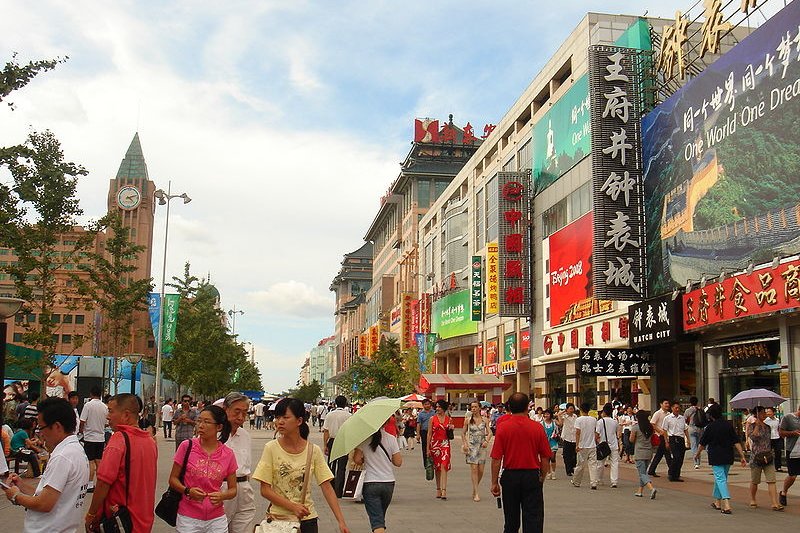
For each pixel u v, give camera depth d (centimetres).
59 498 590
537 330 4941
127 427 673
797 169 2394
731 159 2744
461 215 7038
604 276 3378
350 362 13575
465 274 6888
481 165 6619
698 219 2950
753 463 1515
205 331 5684
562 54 4606
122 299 3769
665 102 3241
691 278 2989
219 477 701
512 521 944
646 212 3391
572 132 4322
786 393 2433
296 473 675
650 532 1219
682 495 1756
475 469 1636
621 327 3638
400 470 2480
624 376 3491
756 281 2453
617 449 1920
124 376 4875
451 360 7375
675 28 3291
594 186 3431
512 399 959
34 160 1939
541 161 4847
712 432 1480
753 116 2627
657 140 3300
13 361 2728
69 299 3578
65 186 2123
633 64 3519
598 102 3466
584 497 1714
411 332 8656
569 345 4328
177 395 6756
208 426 705
